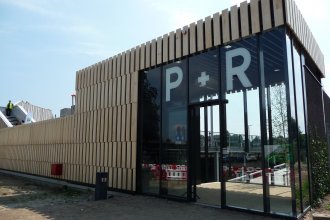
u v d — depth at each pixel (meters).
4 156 23.28
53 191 12.12
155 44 10.77
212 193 9.70
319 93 11.17
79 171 13.84
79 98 14.44
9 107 30.56
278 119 7.44
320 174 9.38
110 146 12.09
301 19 8.78
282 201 7.23
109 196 10.23
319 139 9.94
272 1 7.76
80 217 7.45
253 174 7.81
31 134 19.41
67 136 15.19
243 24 8.22
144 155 10.74
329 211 7.81
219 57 8.73
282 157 7.32
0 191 12.19
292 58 7.82
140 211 8.02
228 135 8.38
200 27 9.28
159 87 10.51
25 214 7.84
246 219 7.09
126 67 11.84
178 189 9.46
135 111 11.14
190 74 9.52
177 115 9.77
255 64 7.99
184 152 9.41
